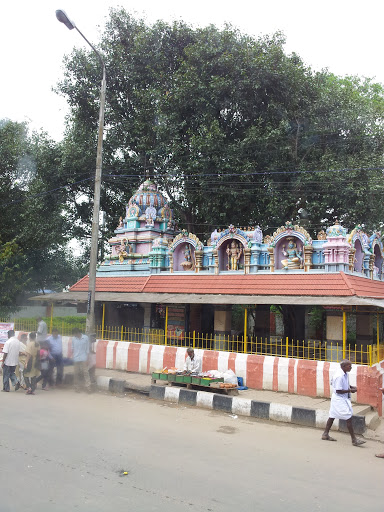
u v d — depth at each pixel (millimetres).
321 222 22297
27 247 28922
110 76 24016
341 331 13320
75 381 13211
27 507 5445
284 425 10148
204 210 21766
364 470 7270
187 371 12914
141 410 11000
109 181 24875
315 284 13977
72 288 20125
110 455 7434
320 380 12039
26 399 11883
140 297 16969
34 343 12789
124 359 15695
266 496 6000
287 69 20500
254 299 14109
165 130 21281
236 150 20266
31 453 7410
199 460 7371
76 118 24953
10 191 29375
